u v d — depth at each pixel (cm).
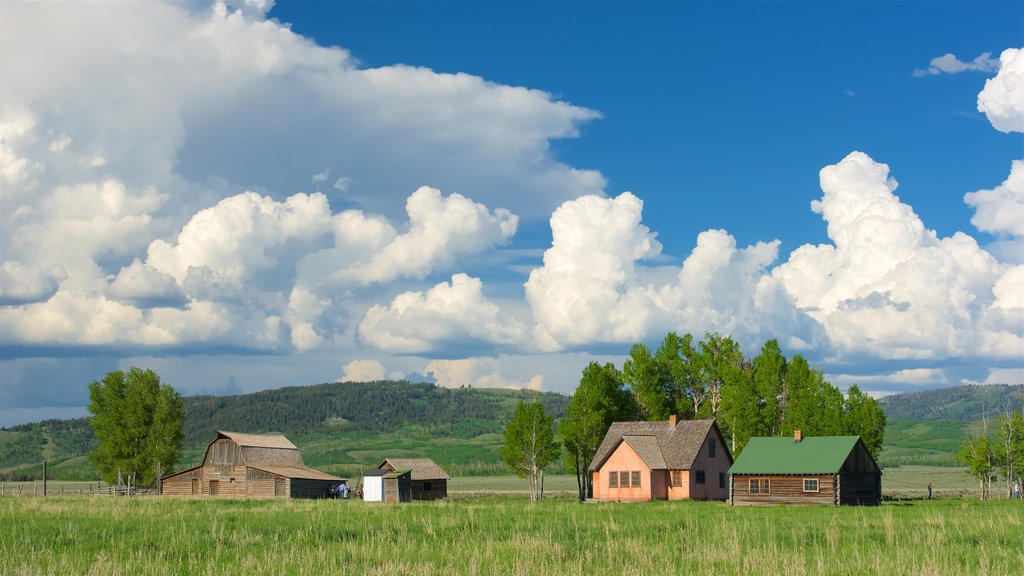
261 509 5888
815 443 8412
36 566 2980
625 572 2894
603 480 9212
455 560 3153
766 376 10006
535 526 4491
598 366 9925
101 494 11306
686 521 4825
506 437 9344
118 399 11131
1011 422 10100
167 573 2975
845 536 4025
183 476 11112
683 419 10275
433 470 10925
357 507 6288
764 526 4562
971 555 3375
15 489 13962
